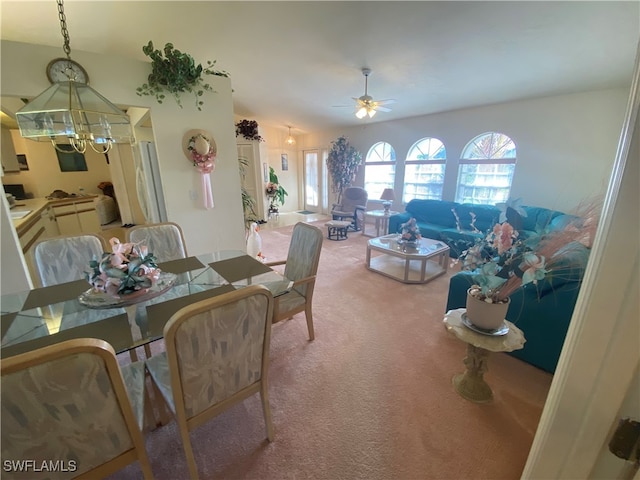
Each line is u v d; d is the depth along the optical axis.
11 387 0.64
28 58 2.06
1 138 4.12
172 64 2.50
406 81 3.80
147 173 3.30
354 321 2.44
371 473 1.23
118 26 2.65
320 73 3.80
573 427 0.57
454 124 4.89
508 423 1.47
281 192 7.78
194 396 1.05
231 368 1.11
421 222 4.82
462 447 1.34
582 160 3.67
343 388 1.70
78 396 0.75
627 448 0.50
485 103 4.36
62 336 1.19
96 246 1.94
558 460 0.61
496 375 1.81
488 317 1.46
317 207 8.32
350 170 6.61
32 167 5.91
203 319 0.92
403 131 5.70
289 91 4.66
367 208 6.79
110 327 1.26
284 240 5.24
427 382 1.75
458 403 1.59
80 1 2.24
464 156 4.88
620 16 2.14
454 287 2.23
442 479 1.21
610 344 0.50
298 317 2.51
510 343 1.43
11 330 1.23
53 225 4.13
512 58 2.96
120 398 0.84
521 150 4.16
